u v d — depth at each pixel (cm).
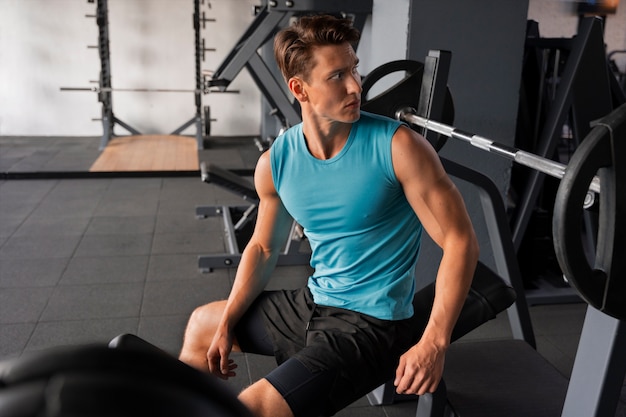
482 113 248
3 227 351
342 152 115
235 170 502
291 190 122
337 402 112
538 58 274
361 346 116
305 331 125
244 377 200
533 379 158
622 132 77
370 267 123
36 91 629
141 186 459
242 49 317
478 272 136
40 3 607
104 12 549
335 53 107
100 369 23
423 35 234
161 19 630
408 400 187
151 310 248
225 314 129
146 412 22
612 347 97
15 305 248
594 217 232
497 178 255
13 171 470
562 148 554
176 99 657
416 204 116
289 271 294
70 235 340
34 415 21
